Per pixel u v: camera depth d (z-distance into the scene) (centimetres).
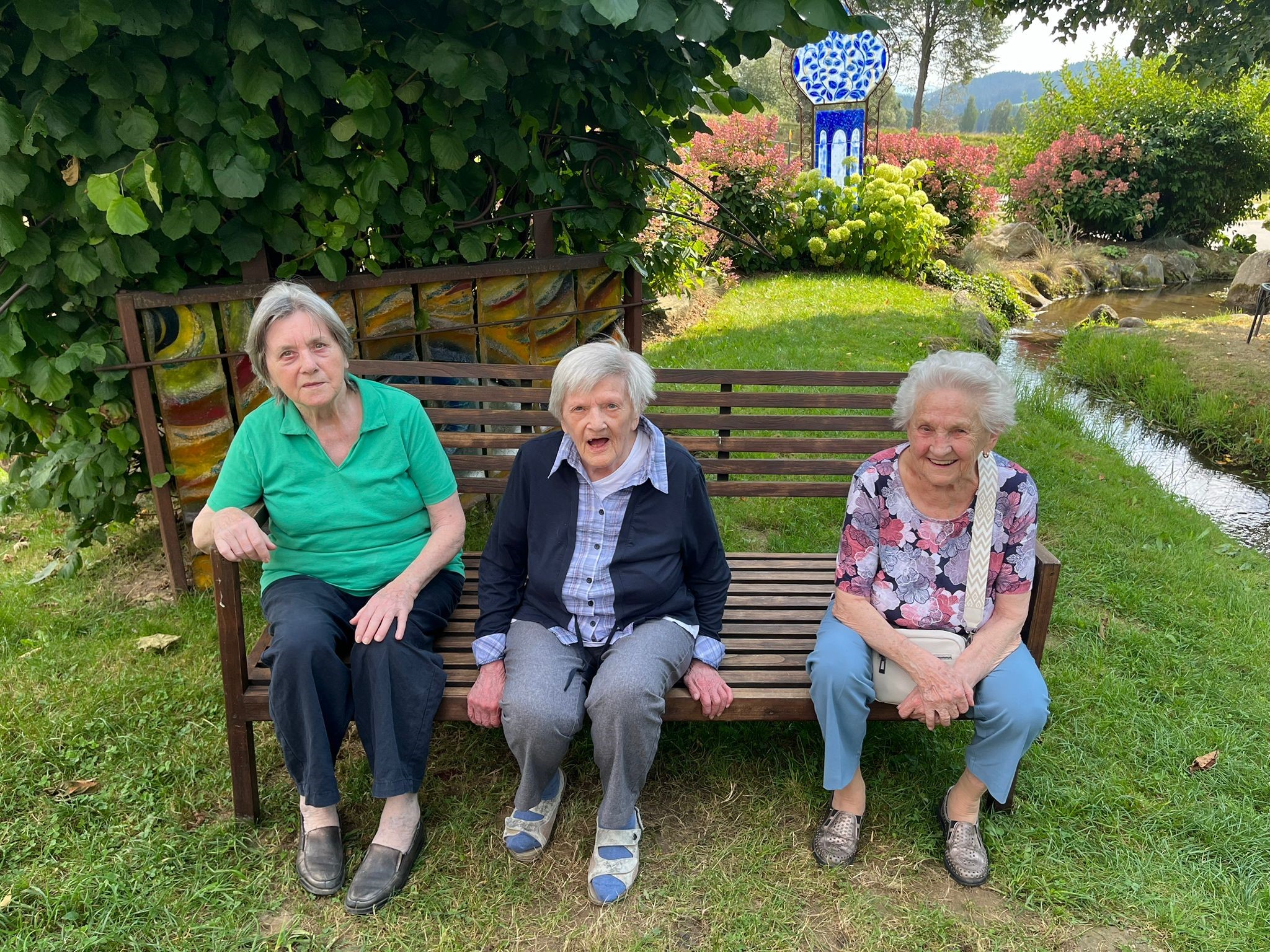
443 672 236
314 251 339
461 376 321
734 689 240
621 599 237
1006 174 1852
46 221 306
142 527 420
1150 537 437
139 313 319
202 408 339
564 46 331
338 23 301
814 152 1309
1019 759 226
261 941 213
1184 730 289
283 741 223
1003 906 226
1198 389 772
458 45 319
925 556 234
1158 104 1638
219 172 302
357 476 244
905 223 1170
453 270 373
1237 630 349
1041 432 595
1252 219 1856
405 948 212
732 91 398
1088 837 247
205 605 352
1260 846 242
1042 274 1382
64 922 217
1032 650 239
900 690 231
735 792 262
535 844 234
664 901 225
